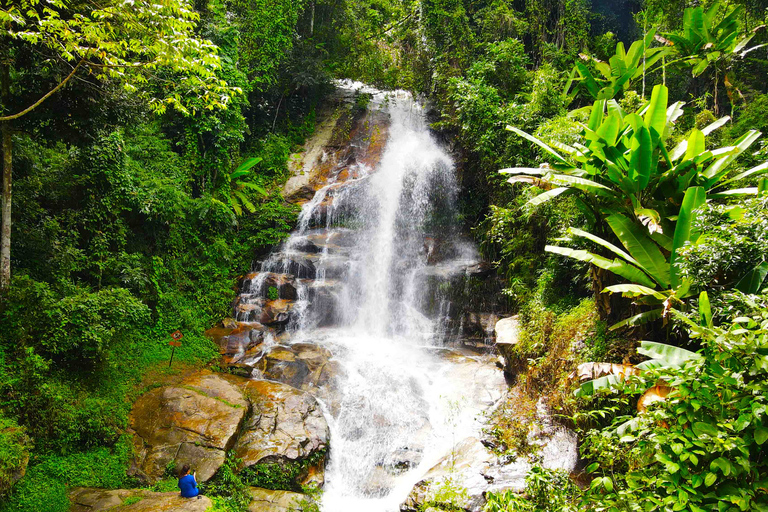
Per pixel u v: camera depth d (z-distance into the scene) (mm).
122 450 8445
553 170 8938
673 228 7500
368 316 15211
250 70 18688
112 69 8219
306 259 15578
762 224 5535
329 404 10688
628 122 7875
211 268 14672
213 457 8352
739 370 3668
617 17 24562
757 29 13336
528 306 11344
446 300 14570
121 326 10258
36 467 7605
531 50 20703
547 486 5074
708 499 3664
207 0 16438
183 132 15672
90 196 11469
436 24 20391
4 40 8055
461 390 10992
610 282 8602
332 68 22219
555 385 8875
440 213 17594
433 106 22312
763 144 9477
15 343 8617
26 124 9555
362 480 9078
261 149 19172
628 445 5105
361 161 20000
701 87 16734
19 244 9984
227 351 12531
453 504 7098
